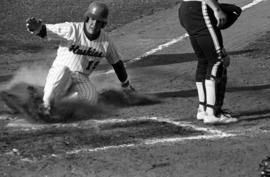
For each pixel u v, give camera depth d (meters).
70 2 25.14
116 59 12.62
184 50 18.66
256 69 16.16
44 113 12.02
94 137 11.09
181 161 9.96
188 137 11.13
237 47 18.52
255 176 9.38
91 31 11.98
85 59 12.33
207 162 9.93
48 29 12.00
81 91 12.52
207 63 12.02
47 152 10.33
